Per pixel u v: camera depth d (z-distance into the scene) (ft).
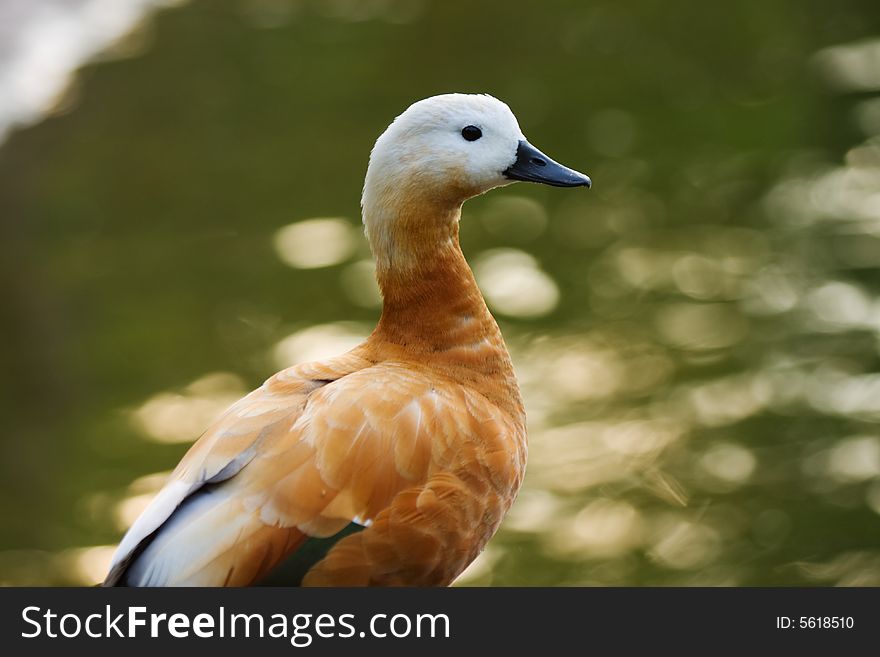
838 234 54.13
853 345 46.26
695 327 47.73
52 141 63.52
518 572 35.70
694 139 63.36
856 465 39.83
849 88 68.44
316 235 55.31
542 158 21.88
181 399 44.50
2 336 48.52
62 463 41.19
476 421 20.66
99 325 49.37
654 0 81.61
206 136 64.28
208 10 78.74
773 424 41.96
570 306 49.24
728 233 54.80
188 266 53.26
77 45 72.18
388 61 73.26
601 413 42.63
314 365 21.25
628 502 38.52
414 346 21.74
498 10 80.12
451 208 21.94
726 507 38.34
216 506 18.86
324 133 64.39
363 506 19.36
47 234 56.03
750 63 72.23
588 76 71.05
